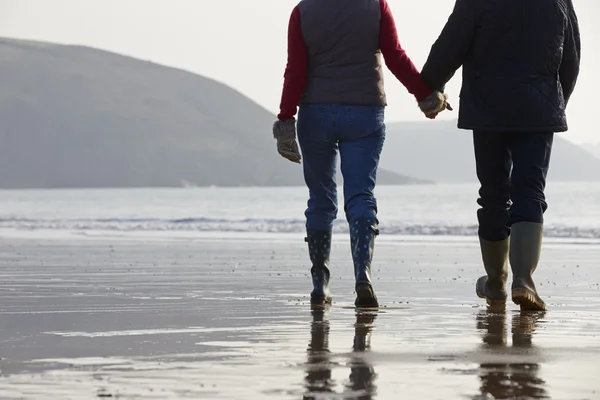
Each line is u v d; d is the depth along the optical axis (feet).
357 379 15.89
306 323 24.62
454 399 14.21
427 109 32.94
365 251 30.94
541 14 30.17
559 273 47.34
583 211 263.49
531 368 16.94
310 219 32.71
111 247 75.36
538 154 30.12
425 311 28.37
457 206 345.92
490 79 30.55
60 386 15.43
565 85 31.63
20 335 22.12
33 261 56.85
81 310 28.37
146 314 27.20
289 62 33.01
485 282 32.48
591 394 14.52
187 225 137.08
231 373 16.61
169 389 15.14
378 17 32.63
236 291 36.06
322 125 32.60
